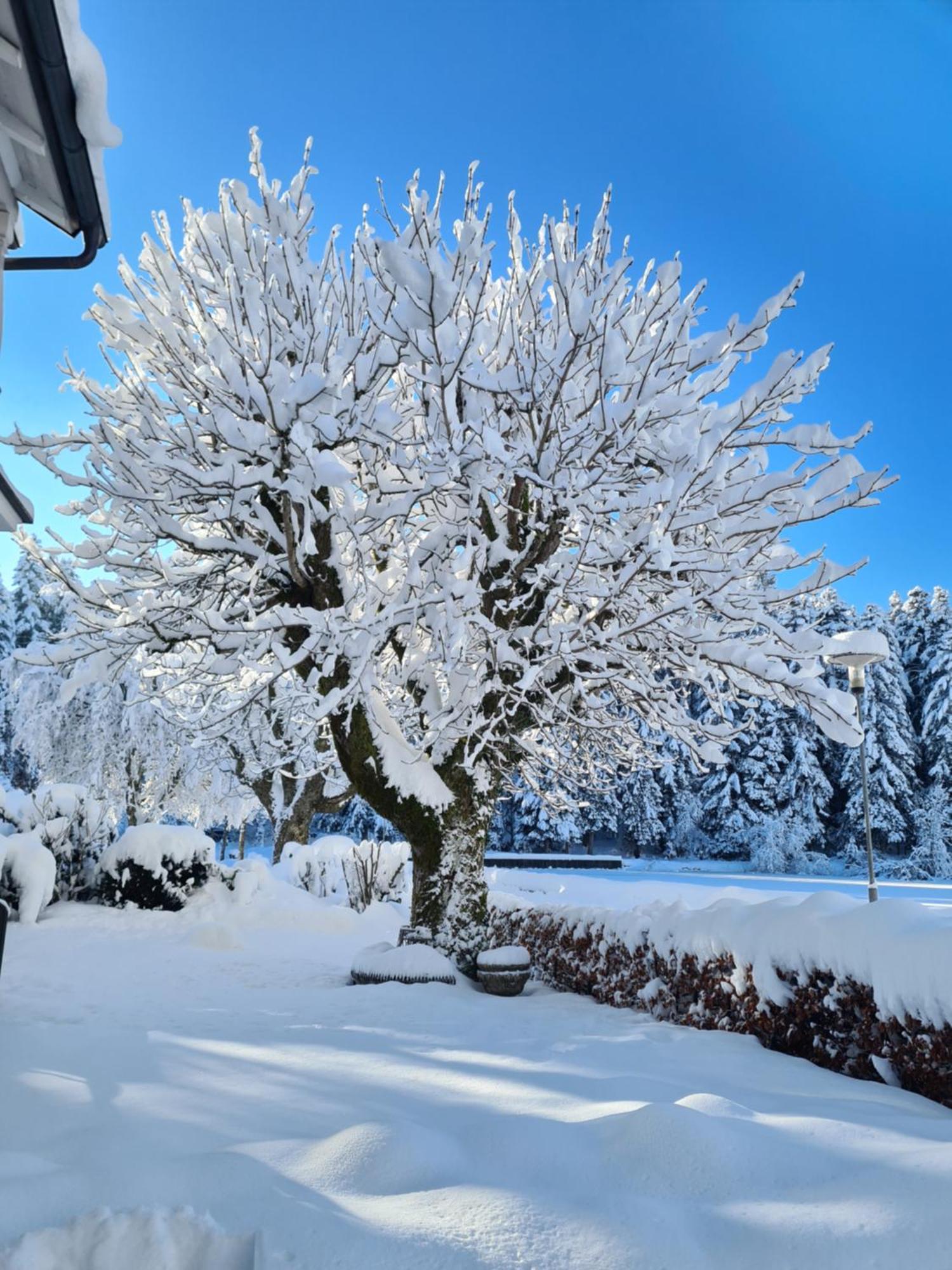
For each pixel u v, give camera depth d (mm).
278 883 14914
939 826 40719
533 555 8672
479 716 8008
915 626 48875
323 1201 2275
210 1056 4047
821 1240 2098
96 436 8148
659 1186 2428
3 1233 2029
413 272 5480
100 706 22328
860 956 4215
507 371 7012
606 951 7367
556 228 8375
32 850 11094
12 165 4379
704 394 7957
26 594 46094
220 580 9500
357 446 9070
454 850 8750
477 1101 3340
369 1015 6281
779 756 43000
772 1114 3160
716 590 7238
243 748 17688
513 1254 2027
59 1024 5727
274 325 8250
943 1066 3625
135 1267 2047
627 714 10789
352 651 7648
